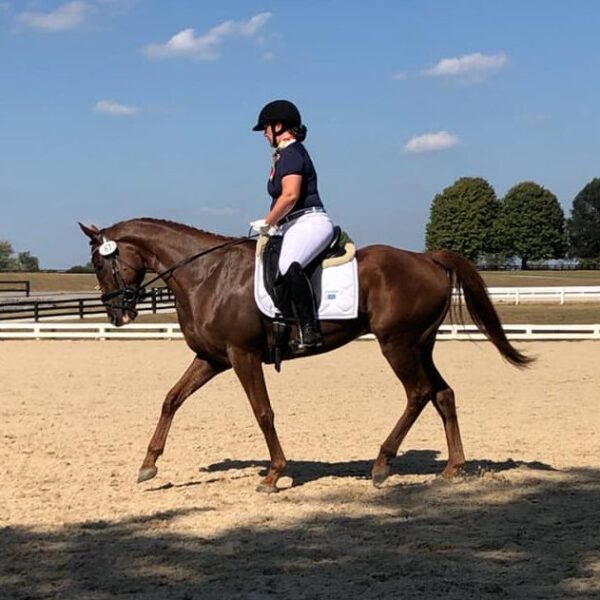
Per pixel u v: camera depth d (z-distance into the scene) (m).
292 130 6.59
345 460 8.08
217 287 6.68
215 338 6.71
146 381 14.88
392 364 6.82
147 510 6.14
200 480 7.18
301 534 5.47
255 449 8.65
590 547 5.12
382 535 5.44
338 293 6.60
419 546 5.18
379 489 6.73
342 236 6.84
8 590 4.49
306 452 8.49
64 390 13.66
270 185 6.66
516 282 58.12
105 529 5.64
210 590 4.45
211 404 11.96
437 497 6.42
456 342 21.84
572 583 4.49
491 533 5.45
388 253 6.82
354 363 17.73
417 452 8.46
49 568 4.84
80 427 10.00
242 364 6.68
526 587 4.45
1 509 6.16
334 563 4.88
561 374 15.36
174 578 4.65
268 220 6.44
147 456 6.94
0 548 5.21
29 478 7.23
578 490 6.59
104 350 20.84
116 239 7.00
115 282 7.03
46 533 5.54
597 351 19.23
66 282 66.31
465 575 4.64
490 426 9.94
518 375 15.34
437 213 106.56
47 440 9.12
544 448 8.45
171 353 20.03
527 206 102.81
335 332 6.71
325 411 11.31
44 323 27.14
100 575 4.71
